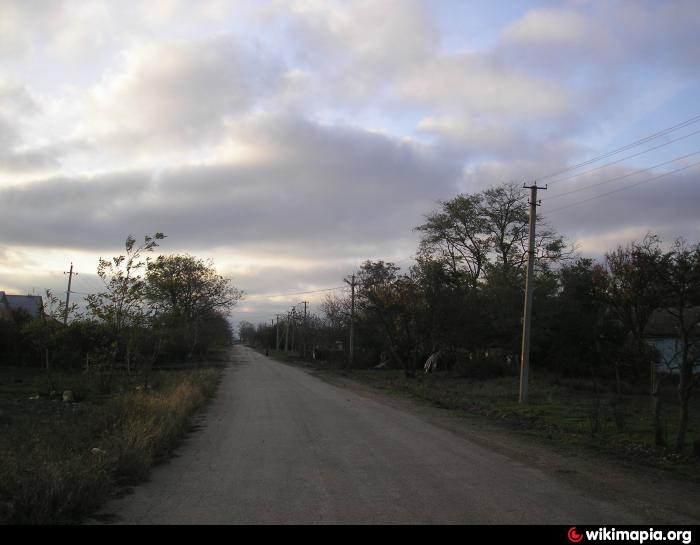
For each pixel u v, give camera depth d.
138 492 7.21
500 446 11.19
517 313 31.38
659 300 13.48
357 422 14.48
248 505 6.61
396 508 6.52
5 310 46.56
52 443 9.18
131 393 17.56
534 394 21.97
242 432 12.65
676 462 9.54
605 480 8.20
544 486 7.72
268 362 60.25
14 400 18.22
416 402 20.44
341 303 54.22
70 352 33.41
